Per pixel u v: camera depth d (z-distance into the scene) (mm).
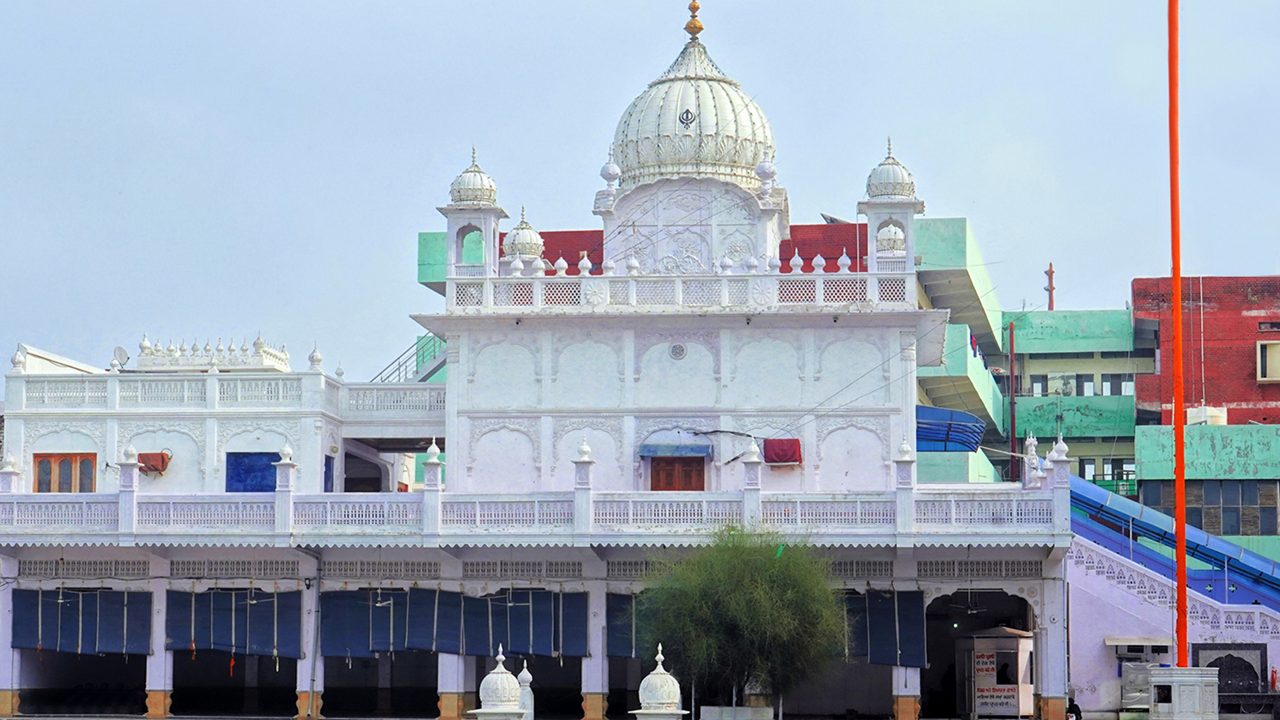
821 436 47938
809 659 41594
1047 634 44938
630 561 46156
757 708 39125
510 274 53625
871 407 47906
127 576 47688
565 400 48625
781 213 54344
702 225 51094
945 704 50844
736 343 48438
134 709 49531
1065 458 43812
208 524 45906
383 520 45438
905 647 45125
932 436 58594
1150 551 57312
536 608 46281
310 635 47000
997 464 80562
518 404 48781
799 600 41312
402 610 46688
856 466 47812
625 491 44562
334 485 51062
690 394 48375
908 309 47438
